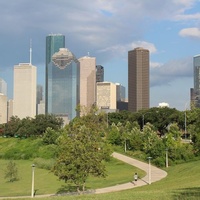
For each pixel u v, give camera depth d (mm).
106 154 64000
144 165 100062
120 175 86312
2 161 135875
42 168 109750
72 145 58250
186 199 31844
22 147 153250
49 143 147500
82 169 57812
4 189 77438
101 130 140875
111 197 37562
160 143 101688
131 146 123750
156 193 38156
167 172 87625
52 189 72938
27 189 75188
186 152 100438
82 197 39312
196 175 66625
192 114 158750
